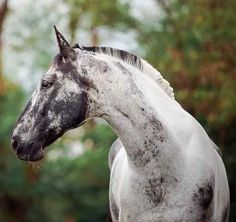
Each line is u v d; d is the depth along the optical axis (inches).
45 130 275.9
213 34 602.9
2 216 1013.2
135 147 279.1
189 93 584.1
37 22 983.6
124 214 286.2
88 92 277.3
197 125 293.6
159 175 279.0
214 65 586.6
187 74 602.2
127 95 278.8
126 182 283.9
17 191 1005.8
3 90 848.3
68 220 1015.0
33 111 277.1
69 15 691.4
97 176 956.0
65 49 277.3
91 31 706.8
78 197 1004.6
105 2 687.7
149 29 737.0
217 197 293.4
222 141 597.3
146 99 281.7
